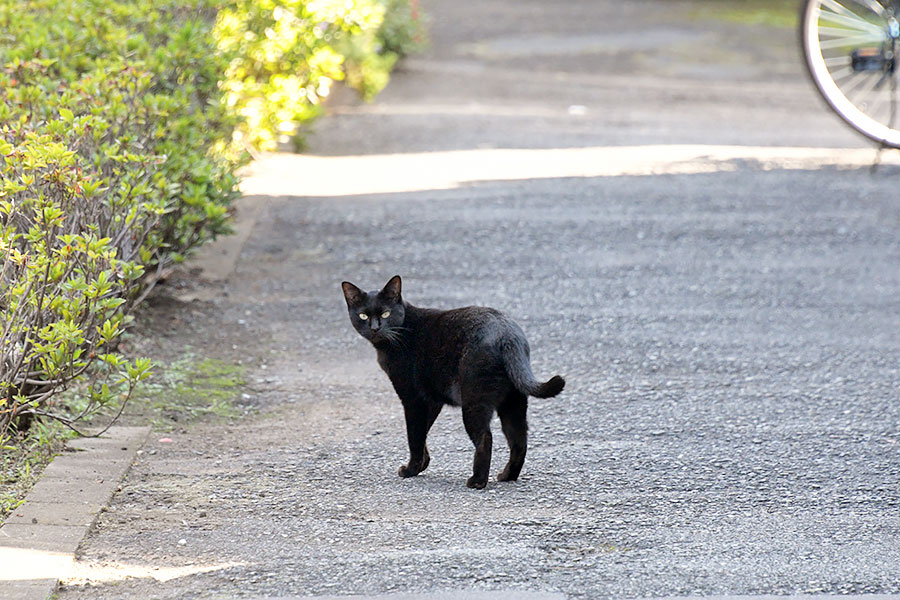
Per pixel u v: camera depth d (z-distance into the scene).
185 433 10.54
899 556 7.79
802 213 18.41
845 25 19.47
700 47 38.22
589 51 37.25
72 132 10.72
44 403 10.46
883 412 11.00
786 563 7.65
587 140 24.12
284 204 19.02
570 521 8.44
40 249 8.97
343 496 9.05
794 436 10.38
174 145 12.95
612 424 10.77
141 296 13.15
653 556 7.77
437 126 25.36
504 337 9.29
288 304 14.44
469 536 8.15
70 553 7.78
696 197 19.36
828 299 14.65
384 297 9.67
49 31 14.12
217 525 8.38
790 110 28.00
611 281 15.34
